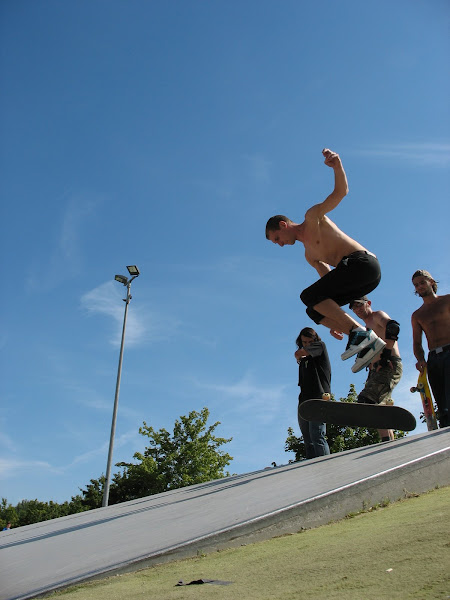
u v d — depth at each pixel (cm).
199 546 210
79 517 449
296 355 591
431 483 288
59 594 176
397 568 143
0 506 5184
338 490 253
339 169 421
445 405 569
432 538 165
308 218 441
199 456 2209
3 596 176
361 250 426
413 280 593
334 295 425
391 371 574
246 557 195
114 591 169
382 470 277
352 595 128
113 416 1798
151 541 222
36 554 241
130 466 2195
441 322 573
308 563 170
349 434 1512
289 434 1620
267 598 138
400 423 452
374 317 606
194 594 152
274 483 315
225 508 263
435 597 114
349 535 204
